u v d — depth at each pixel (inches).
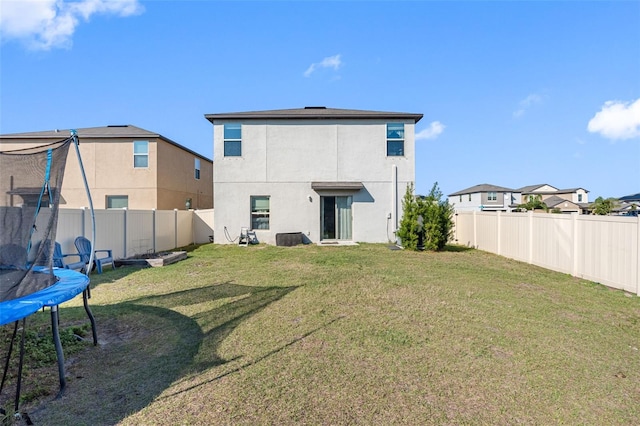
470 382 122.1
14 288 109.7
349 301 224.2
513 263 392.8
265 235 596.1
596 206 1485.0
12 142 658.2
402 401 109.9
